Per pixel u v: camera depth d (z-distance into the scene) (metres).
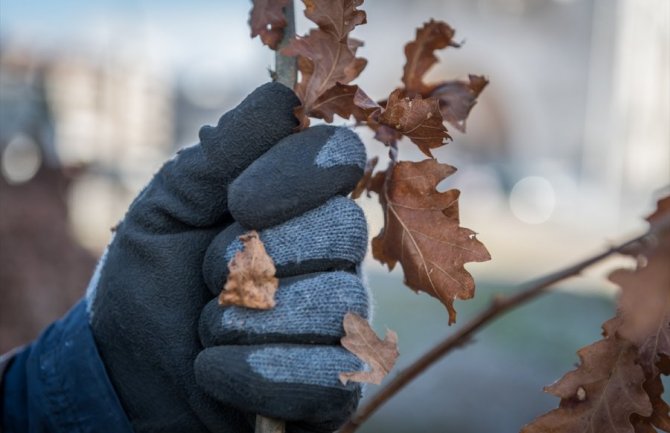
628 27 7.86
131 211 0.43
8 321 0.85
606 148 7.93
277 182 0.38
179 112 9.32
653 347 0.35
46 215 0.99
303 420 0.37
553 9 8.10
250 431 0.40
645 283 0.32
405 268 0.39
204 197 0.40
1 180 1.05
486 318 0.38
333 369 0.37
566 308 2.74
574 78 8.14
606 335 0.36
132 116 6.18
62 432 0.42
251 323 0.37
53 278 0.91
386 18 8.11
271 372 0.37
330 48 0.38
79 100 4.93
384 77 8.13
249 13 0.40
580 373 0.37
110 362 0.42
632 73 7.98
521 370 2.04
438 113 0.37
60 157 1.25
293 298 0.37
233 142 0.39
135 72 6.32
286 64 0.40
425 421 1.68
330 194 0.38
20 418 0.44
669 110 8.10
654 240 0.32
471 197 6.50
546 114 8.12
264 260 0.37
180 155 0.42
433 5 8.18
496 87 8.30
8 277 0.86
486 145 8.46
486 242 4.40
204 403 0.40
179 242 0.41
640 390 0.36
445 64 8.30
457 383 1.92
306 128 0.39
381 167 0.43
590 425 0.36
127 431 0.41
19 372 0.45
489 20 8.23
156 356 0.40
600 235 5.30
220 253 0.39
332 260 0.38
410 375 0.39
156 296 0.40
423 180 0.39
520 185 6.52
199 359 0.37
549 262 3.71
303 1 0.38
